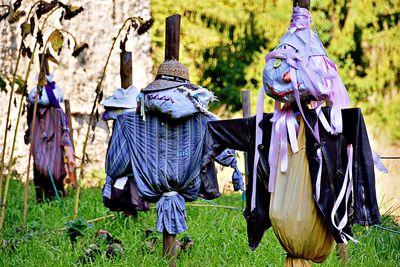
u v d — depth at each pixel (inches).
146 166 383.9
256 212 317.1
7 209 532.7
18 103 798.5
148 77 864.9
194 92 374.6
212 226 468.4
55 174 597.0
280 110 314.5
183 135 382.0
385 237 469.7
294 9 319.3
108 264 376.8
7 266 388.8
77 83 823.7
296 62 307.7
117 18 847.1
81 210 549.0
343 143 309.3
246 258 398.0
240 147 327.0
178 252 394.6
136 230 461.4
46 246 419.5
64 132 607.8
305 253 308.3
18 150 793.6
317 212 303.9
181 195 385.4
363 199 304.7
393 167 869.2
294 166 307.3
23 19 807.1
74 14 456.8
